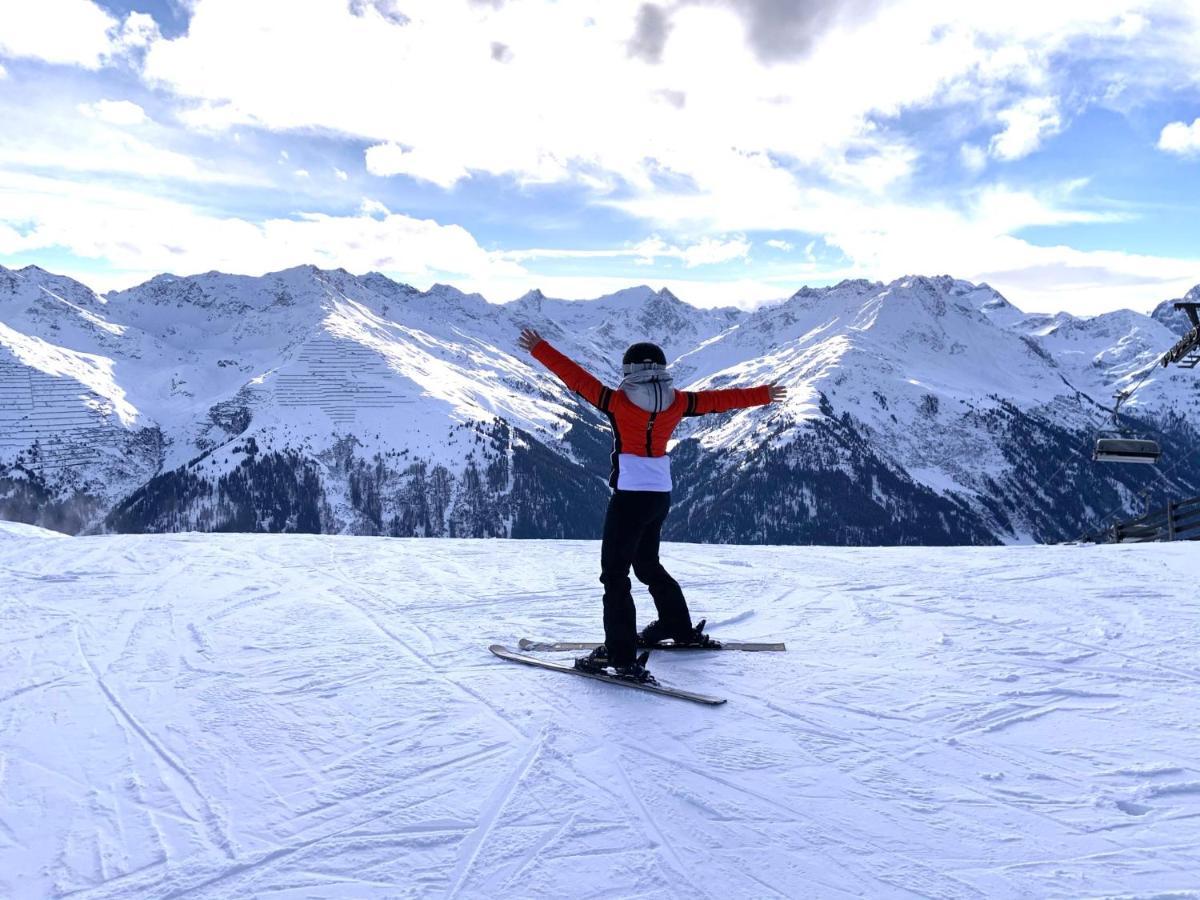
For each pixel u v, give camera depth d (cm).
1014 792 287
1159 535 1408
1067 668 427
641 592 657
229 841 254
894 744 332
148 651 470
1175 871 234
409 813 273
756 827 264
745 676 423
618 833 260
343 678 420
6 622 536
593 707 378
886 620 539
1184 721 349
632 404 411
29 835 258
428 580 691
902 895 224
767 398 419
